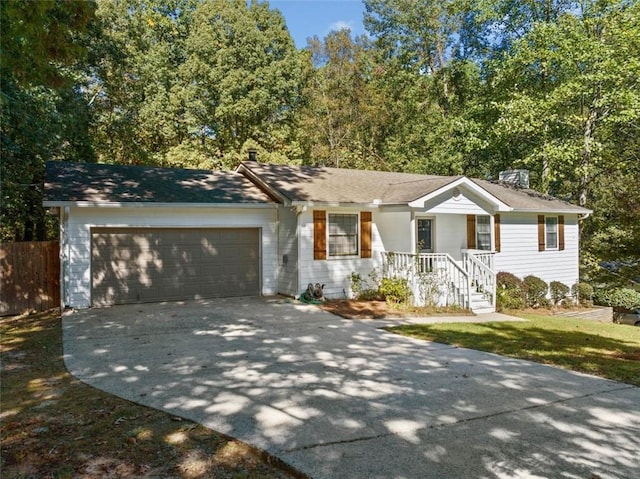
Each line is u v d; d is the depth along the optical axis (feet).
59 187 38.22
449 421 15.26
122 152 77.77
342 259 43.93
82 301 36.96
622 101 55.93
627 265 45.14
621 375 21.34
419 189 43.73
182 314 34.88
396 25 91.40
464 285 43.11
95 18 22.85
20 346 25.45
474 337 30.22
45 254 38.37
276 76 79.25
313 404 16.61
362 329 31.50
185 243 41.22
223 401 16.75
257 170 48.75
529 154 68.44
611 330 37.06
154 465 11.82
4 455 12.25
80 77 59.21
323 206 41.34
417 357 24.23
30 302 37.68
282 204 43.16
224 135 80.07
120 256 38.58
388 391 18.30
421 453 12.80
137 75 76.64
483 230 51.96
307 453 12.61
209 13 78.38
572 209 59.57
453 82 87.40
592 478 11.60
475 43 80.43
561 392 18.66
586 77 56.29
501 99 68.74
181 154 76.13
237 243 43.70
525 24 69.92
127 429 14.07
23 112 41.65
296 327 31.37
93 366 21.40
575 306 57.00
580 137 63.00
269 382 19.17
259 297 43.37
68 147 58.13
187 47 79.61
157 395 17.34
